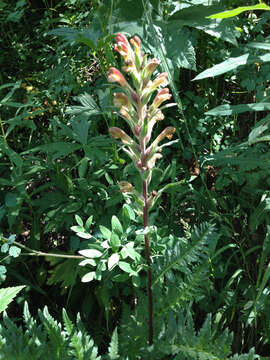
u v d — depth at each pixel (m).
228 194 2.51
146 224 1.52
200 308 2.16
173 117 2.73
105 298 2.16
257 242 2.34
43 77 3.00
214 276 2.17
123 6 2.39
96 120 2.65
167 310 1.75
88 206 2.24
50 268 2.48
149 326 1.69
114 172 2.34
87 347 1.66
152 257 1.84
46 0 3.44
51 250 2.47
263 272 2.23
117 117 2.50
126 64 1.35
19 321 2.38
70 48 2.95
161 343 1.58
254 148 2.19
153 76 2.32
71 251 2.31
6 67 3.21
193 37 2.63
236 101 2.92
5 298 1.70
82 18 2.99
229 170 2.22
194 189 2.40
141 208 1.51
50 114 2.99
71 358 1.65
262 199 2.16
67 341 1.64
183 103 2.70
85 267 2.21
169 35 2.43
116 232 1.66
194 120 2.68
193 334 1.57
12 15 2.86
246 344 2.21
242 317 2.09
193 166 2.77
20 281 2.42
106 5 2.43
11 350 1.56
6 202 2.19
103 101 2.35
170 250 1.60
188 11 2.50
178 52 2.39
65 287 2.18
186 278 1.69
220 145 2.78
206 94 2.83
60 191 2.41
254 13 2.79
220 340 1.53
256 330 2.09
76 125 2.26
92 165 2.41
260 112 2.56
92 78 3.05
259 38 2.41
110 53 2.31
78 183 2.47
